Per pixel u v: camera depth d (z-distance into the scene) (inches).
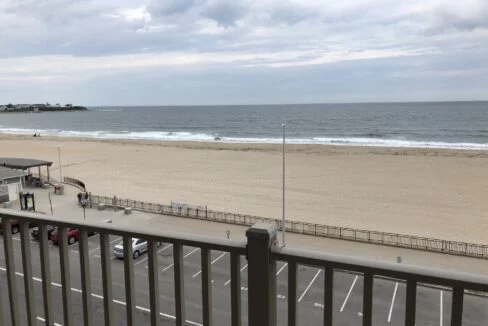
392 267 78.3
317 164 2081.7
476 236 965.8
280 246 88.5
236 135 4274.1
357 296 449.7
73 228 115.5
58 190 1310.3
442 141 3336.6
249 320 90.1
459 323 74.1
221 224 994.7
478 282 71.6
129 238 106.8
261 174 1829.5
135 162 2225.6
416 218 1127.6
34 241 546.3
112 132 4906.5
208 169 1977.1
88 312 116.1
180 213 1067.9
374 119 5905.5
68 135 4448.8
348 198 1364.4
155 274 104.3
